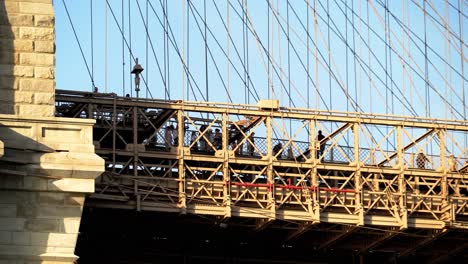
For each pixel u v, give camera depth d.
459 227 77.00
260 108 74.44
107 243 77.62
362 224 75.12
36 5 64.56
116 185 71.62
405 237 78.94
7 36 63.97
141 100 72.69
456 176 77.44
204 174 75.31
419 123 77.12
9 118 61.97
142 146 72.19
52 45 64.38
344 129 75.88
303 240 79.31
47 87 63.91
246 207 74.00
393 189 76.88
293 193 74.38
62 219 61.97
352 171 75.75
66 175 62.09
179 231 77.19
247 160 73.75
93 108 72.00
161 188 72.44
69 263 61.66
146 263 78.75
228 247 79.88
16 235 61.44
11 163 61.53
